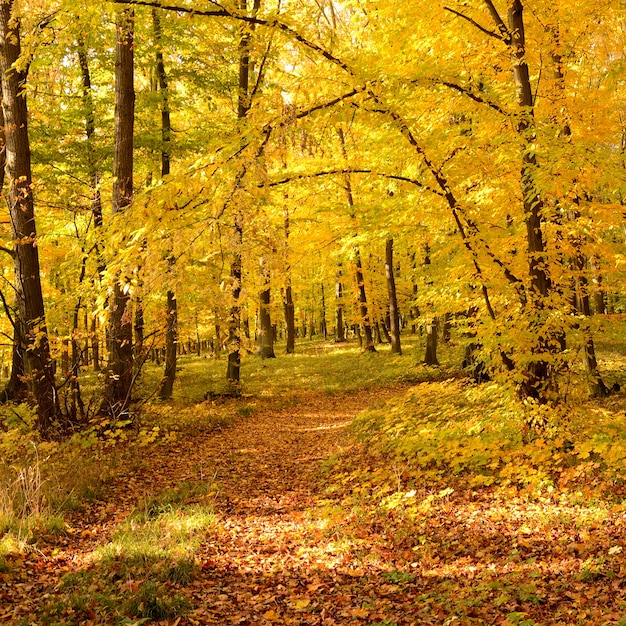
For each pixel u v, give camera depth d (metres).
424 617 3.92
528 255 7.29
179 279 4.48
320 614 4.23
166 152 13.86
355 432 11.00
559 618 3.63
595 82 10.05
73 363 11.59
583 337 7.39
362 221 9.33
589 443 6.36
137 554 5.10
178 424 12.02
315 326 58.00
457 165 7.41
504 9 8.01
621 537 4.63
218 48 12.70
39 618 3.95
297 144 6.23
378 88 6.27
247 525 6.45
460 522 5.65
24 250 10.54
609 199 9.21
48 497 6.65
